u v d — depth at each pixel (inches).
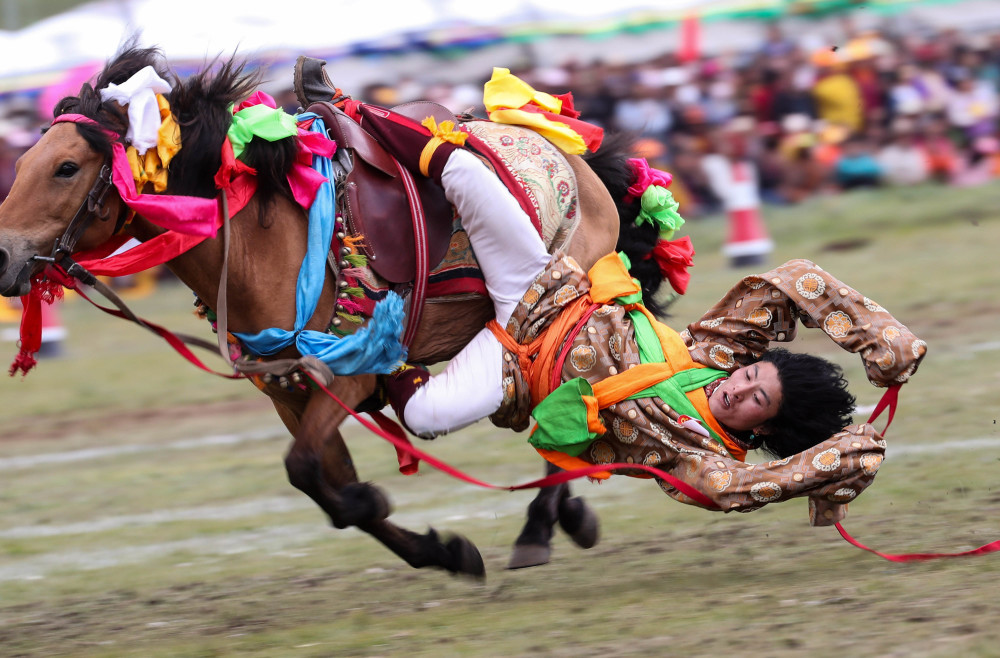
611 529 654.5
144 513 767.7
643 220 621.9
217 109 489.7
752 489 490.9
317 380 490.6
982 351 971.9
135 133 474.9
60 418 1051.3
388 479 798.5
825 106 1740.9
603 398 506.9
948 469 684.1
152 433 984.3
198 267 494.6
